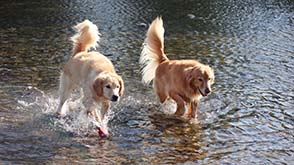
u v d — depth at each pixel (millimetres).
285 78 11328
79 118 8742
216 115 9078
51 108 9180
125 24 18016
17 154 7043
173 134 8148
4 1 23250
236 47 14547
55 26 17328
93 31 9586
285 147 7629
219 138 7977
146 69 10391
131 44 14539
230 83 10891
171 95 9375
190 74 9008
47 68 11750
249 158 7199
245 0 25391
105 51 13562
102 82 8320
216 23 18766
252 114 9070
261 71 11898
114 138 7879
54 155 7070
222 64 12531
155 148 7500
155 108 9508
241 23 18750
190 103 9180
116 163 6875
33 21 18312
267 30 17312
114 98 8234
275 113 9125
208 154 7316
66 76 9164
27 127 8172
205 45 14805
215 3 24281
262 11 21750
